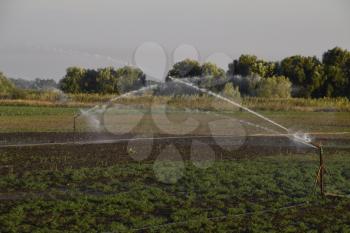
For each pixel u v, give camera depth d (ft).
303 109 400.06
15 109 340.18
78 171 141.90
